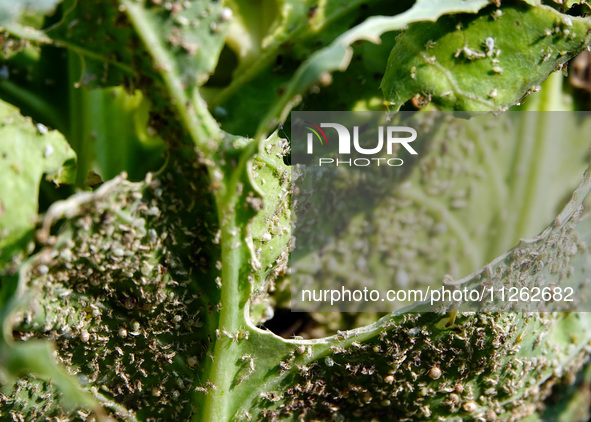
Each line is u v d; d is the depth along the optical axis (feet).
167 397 1.12
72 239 1.06
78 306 1.09
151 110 1.08
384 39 1.16
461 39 1.11
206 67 1.06
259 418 1.13
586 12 1.13
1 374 1.07
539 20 1.10
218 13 1.06
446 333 1.11
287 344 1.11
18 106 1.15
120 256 1.08
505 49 1.11
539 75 1.12
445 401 1.14
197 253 1.09
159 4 1.05
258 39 1.17
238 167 1.07
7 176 1.06
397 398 1.15
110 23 1.05
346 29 1.15
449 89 1.11
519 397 1.17
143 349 1.11
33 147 1.07
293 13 1.14
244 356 1.11
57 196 1.14
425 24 1.11
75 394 1.03
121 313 1.10
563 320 1.19
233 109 1.16
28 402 1.10
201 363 1.11
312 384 1.13
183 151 1.08
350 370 1.13
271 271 1.12
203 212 1.09
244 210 1.08
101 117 1.16
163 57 1.06
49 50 1.15
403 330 1.11
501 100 1.12
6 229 1.05
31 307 1.06
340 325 1.26
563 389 1.25
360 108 1.19
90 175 1.14
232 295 1.09
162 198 1.08
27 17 1.12
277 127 1.11
